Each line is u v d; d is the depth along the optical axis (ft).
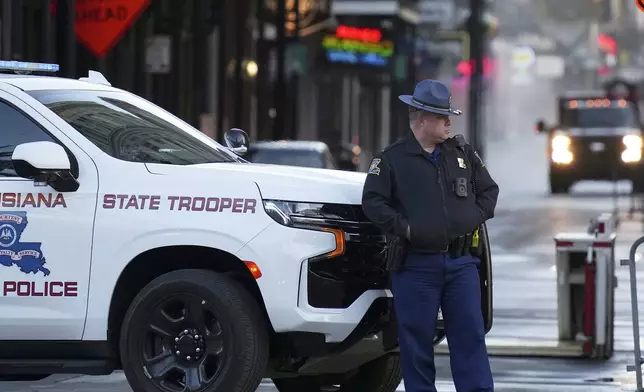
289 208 71.67
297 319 70.95
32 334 73.56
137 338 72.49
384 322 73.26
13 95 75.31
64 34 155.02
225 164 75.41
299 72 352.08
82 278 72.90
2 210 73.41
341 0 449.48
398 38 478.59
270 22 367.25
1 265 73.41
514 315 126.41
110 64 244.83
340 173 77.30
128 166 73.46
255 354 71.26
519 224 237.04
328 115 459.73
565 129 320.91
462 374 72.49
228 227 71.36
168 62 213.05
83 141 74.18
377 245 73.10
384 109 551.59
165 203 72.33
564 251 106.63
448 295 72.23
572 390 89.97
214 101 327.47
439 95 71.46
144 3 165.68
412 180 71.46
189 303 71.87
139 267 74.18
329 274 71.67
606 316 103.91
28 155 71.31
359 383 82.74
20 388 89.61
